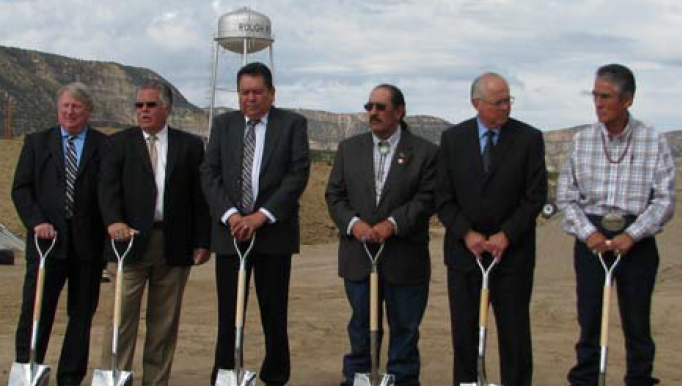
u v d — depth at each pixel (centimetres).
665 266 1755
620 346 1088
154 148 799
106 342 810
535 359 1028
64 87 802
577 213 753
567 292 1580
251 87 781
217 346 812
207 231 814
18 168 809
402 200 788
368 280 798
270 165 789
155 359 818
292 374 947
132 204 792
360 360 809
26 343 809
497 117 737
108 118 9538
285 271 804
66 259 803
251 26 3938
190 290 1535
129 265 793
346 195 810
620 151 748
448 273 770
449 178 758
